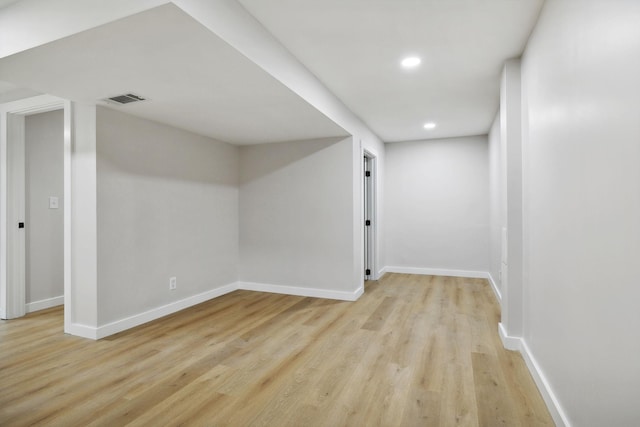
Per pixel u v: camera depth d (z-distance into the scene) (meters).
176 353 2.71
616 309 1.20
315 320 3.55
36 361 2.56
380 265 5.91
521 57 2.79
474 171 5.79
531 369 2.35
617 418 1.20
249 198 4.93
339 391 2.14
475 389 2.16
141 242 3.44
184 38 1.92
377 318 3.61
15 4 2.04
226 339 3.02
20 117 3.73
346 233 4.40
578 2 1.53
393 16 2.24
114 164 3.17
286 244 4.72
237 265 4.97
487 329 3.27
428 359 2.60
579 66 1.52
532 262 2.38
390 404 2.00
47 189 4.11
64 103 3.14
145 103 3.00
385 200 6.29
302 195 4.63
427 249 6.09
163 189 3.72
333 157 4.47
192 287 4.12
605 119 1.27
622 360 1.16
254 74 2.42
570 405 1.64
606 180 1.26
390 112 4.39
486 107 4.17
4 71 2.34
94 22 1.78
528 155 2.54
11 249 3.64
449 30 2.41
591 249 1.40
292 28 2.38
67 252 3.12
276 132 4.17
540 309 2.17
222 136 4.38
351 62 2.92
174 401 2.03
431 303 4.20
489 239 5.58
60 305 4.19
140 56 2.13
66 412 1.92
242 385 2.22
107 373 2.38
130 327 3.30
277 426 1.80
